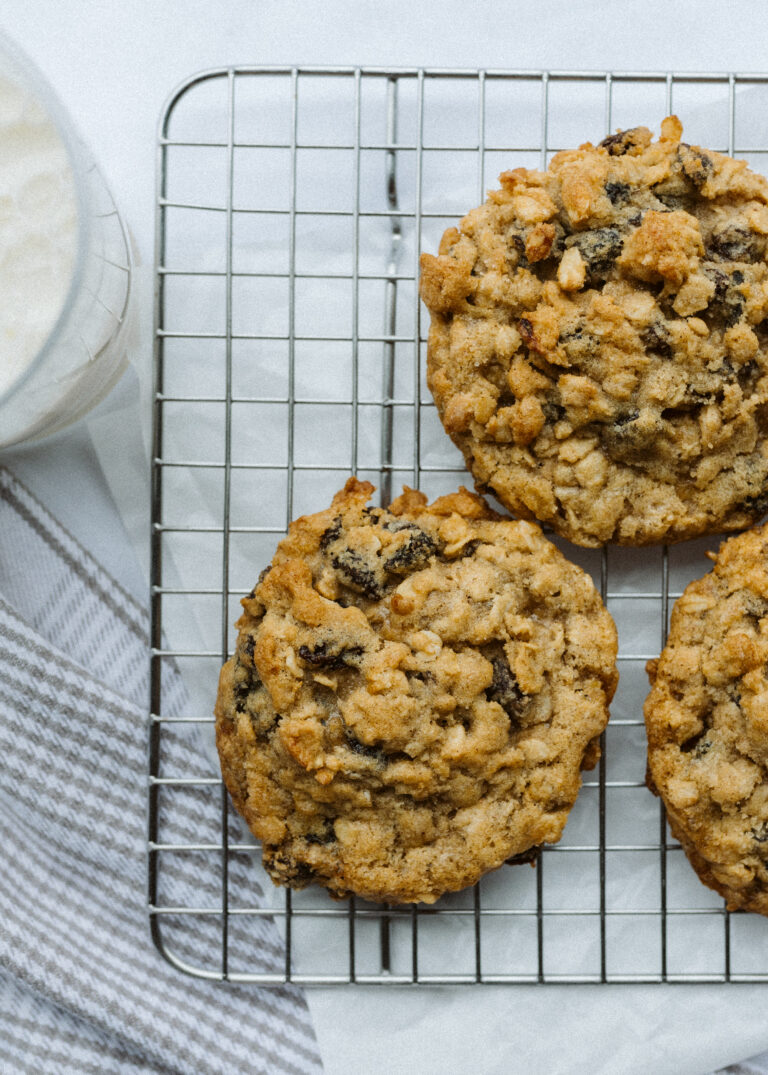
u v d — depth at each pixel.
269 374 0.55
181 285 0.55
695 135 0.54
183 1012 0.53
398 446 0.55
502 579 0.51
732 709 0.50
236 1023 0.54
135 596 0.55
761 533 0.51
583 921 0.54
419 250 0.53
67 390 0.52
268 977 0.53
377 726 0.50
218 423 0.55
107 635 0.55
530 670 0.51
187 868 0.54
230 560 0.54
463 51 0.55
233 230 0.55
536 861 0.53
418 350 0.53
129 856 0.54
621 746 0.54
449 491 0.54
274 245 0.55
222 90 0.55
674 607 0.52
